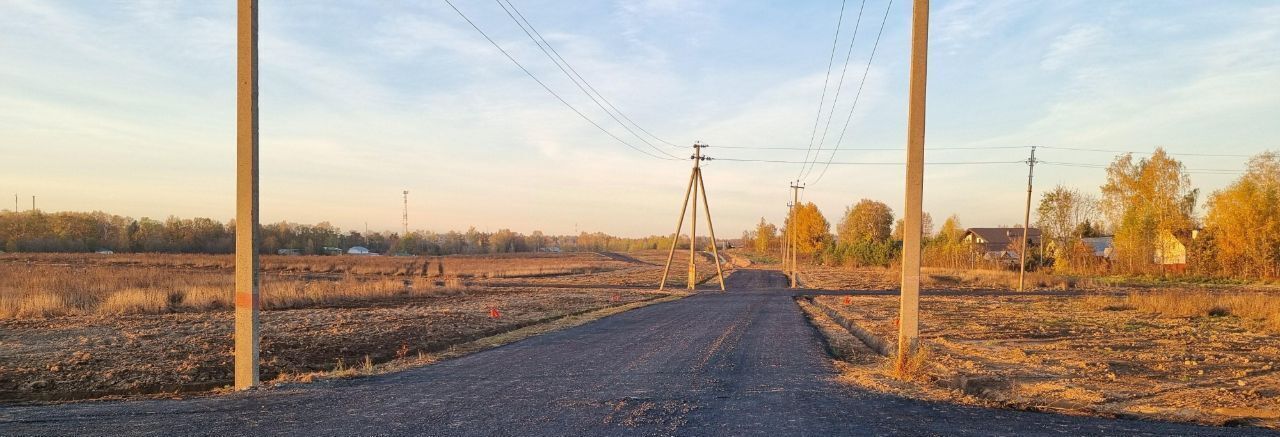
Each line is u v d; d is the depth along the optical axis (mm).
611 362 12648
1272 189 51406
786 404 8109
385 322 20797
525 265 85625
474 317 23531
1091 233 87562
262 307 27094
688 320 23016
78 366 12359
